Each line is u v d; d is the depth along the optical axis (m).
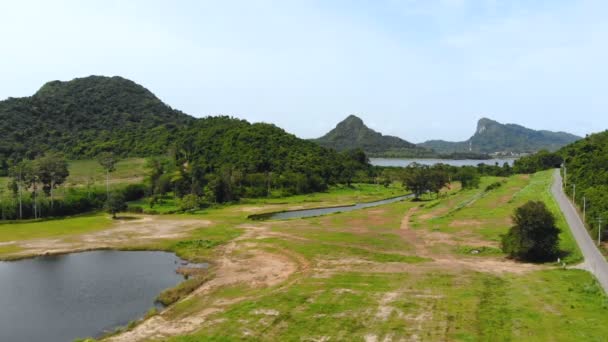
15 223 94.62
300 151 191.88
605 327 32.56
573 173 119.75
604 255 56.28
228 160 171.62
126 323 40.22
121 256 66.75
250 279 51.03
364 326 34.31
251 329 34.19
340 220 95.06
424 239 71.69
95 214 109.00
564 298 39.62
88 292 49.31
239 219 99.06
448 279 47.88
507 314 36.00
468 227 80.06
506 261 56.38
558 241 57.97
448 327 33.69
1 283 52.88
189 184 130.88
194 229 85.25
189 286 48.69
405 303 39.66
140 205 119.81
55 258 65.69
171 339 32.94
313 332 33.31
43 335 37.78
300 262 58.19
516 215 57.47
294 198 143.50
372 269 53.31
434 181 137.75
